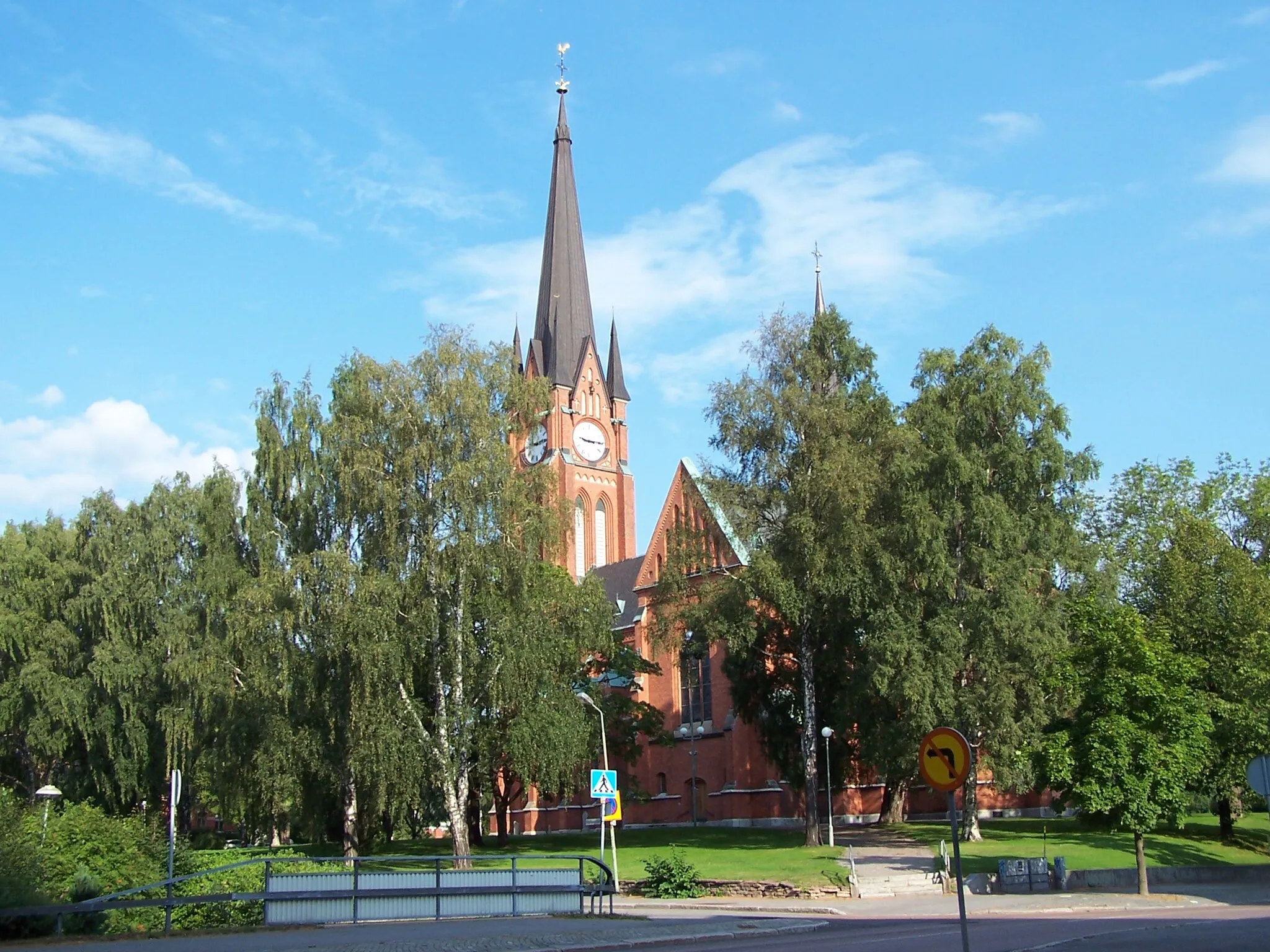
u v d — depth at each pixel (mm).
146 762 73375
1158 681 43625
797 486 58750
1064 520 61094
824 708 65500
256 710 57000
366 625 48750
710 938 26094
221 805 64312
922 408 60562
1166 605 63844
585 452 119375
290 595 52000
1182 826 68125
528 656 51000
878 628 57094
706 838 68312
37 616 77625
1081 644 46781
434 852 65250
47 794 45188
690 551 62781
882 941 24703
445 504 52125
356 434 52469
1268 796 25484
